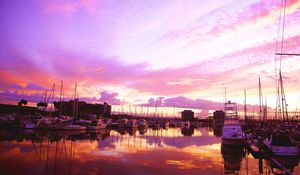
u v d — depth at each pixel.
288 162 25.83
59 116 68.62
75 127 61.50
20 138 39.62
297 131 40.50
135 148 34.12
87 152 29.20
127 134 59.72
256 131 48.94
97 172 19.73
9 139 37.94
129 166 22.14
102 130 69.94
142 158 26.28
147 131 75.88
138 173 19.70
